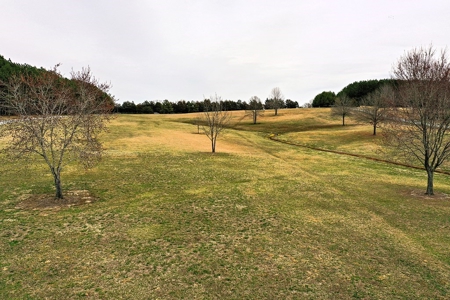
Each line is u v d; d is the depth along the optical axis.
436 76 18.14
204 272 9.41
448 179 24.31
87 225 12.90
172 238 11.88
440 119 18.70
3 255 10.08
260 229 13.06
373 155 35.62
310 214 15.20
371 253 11.02
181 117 88.50
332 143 45.84
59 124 16.20
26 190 17.58
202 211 15.16
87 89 18.91
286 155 35.72
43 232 12.00
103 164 25.38
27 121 14.84
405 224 13.98
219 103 55.66
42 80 15.62
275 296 8.24
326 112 93.00
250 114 92.56
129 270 9.40
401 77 19.78
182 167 25.75
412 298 8.30
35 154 27.62
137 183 20.23
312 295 8.33
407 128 19.95
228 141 47.28
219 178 22.48
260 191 19.27
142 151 32.59
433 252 11.19
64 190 17.92
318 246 11.52
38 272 9.12
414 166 29.59
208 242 11.62
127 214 14.41
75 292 8.16
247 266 9.86
